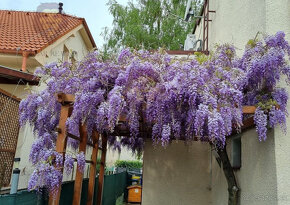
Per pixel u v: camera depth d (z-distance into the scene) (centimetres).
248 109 318
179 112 323
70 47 925
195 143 590
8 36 746
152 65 334
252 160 364
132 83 325
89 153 945
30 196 340
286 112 311
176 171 579
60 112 387
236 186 409
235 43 474
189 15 732
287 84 322
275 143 308
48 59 709
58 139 351
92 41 1119
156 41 1323
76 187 407
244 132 396
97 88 363
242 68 357
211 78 326
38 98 402
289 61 344
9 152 530
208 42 710
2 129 506
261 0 374
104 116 342
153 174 580
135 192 980
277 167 302
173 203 568
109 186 824
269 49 316
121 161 1777
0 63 664
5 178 517
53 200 323
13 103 535
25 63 623
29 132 601
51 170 327
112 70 369
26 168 591
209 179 576
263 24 363
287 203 294
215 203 536
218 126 292
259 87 326
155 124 344
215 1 640
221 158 416
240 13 458
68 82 377
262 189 331
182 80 311
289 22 351
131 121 334
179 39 1366
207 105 300
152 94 317
